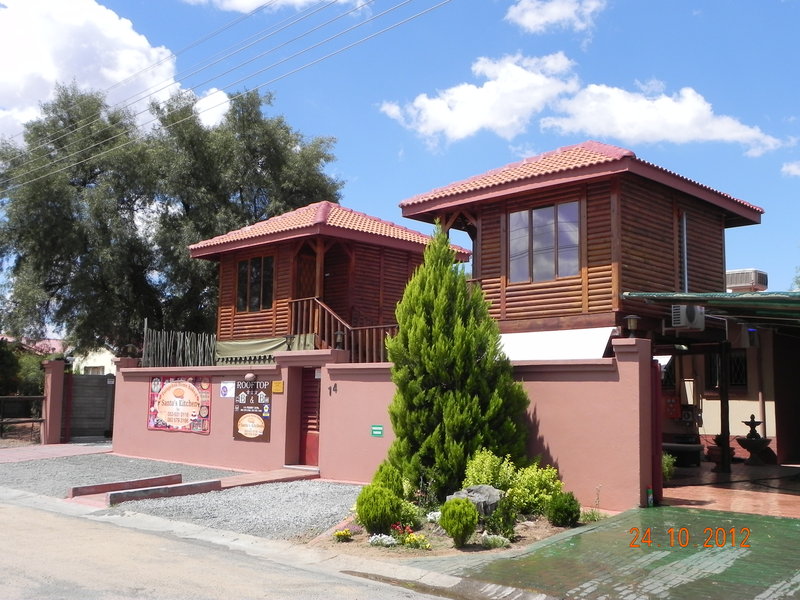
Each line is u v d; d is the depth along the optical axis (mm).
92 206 24797
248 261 19375
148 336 19375
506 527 9352
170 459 18016
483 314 11875
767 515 9875
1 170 26766
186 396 17828
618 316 13078
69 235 24797
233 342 19062
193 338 18516
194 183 27641
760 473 14633
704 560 7828
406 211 16016
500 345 11711
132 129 27859
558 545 8703
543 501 10180
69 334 26719
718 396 18359
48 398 23047
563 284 13906
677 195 14773
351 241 18062
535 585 7273
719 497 11406
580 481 10828
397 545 9102
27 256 25938
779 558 7840
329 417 14500
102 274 25609
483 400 11180
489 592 7262
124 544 9008
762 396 17219
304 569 8227
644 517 9766
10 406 25109
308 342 16828
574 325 13625
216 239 19766
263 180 29234
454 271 11914
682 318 12648
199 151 27875
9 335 26172
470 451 10883
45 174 24719
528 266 14500
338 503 11719
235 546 9398
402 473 11188
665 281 14188
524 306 14414
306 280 18734
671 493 11820
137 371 19109
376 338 14844
